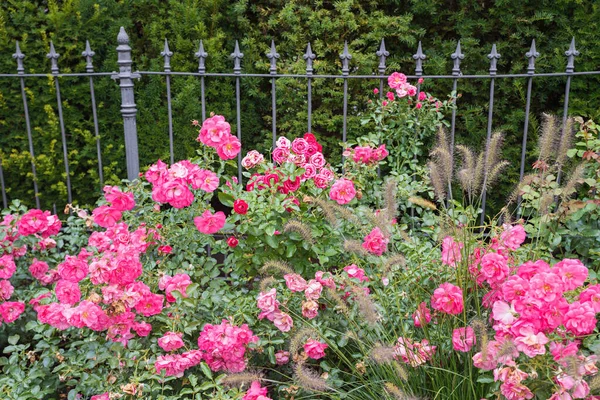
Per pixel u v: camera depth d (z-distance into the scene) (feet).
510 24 14.48
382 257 9.00
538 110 15.08
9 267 9.53
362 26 15.43
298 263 9.63
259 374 8.32
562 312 6.70
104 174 15.43
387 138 13.07
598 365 6.97
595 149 10.14
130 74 12.28
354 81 15.31
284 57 16.17
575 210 9.32
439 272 8.95
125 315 8.27
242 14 16.17
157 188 9.13
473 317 7.93
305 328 7.91
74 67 15.12
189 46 15.55
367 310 7.70
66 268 8.97
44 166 14.70
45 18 14.80
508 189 14.73
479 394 7.90
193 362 8.14
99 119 15.33
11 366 8.61
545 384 7.05
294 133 15.99
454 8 15.08
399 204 11.30
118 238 9.50
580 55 14.25
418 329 8.90
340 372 9.25
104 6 15.26
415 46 15.46
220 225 9.36
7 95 14.82
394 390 7.19
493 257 7.82
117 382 8.30
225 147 9.69
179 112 15.61
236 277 9.86
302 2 15.48
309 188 9.96
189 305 8.41
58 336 9.11
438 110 13.51
